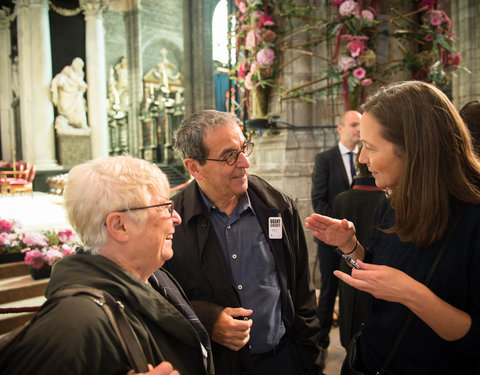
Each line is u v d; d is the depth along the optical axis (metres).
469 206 0.89
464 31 7.60
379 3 3.35
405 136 0.88
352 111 2.89
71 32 13.12
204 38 13.24
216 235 1.41
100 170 0.84
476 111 1.16
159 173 0.93
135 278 0.81
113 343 0.68
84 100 13.27
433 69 3.31
